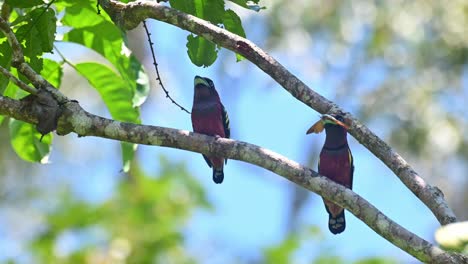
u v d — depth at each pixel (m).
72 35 10.16
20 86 8.41
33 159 10.70
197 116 10.87
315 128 8.54
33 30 8.95
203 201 14.87
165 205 14.47
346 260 14.06
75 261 13.63
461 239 5.63
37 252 13.98
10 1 8.84
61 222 14.09
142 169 14.75
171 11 8.83
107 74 10.34
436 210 7.62
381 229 7.63
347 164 10.23
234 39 8.53
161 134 8.38
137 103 10.08
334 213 10.47
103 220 14.17
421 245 7.37
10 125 10.56
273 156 8.13
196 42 9.24
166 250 13.86
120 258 13.57
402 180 7.93
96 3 9.69
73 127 8.43
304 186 8.07
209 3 9.15
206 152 8.29
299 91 8.42
